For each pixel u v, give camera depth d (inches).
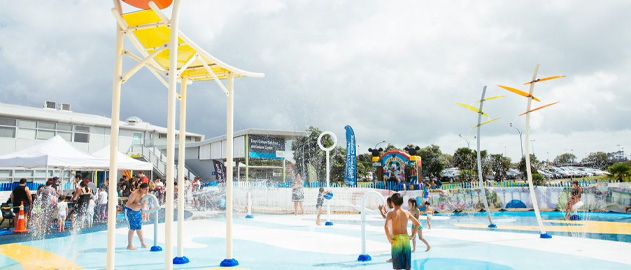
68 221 551.5
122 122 1384.1
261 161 1111.0
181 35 210.7
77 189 519.8
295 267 266.4
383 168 950.4
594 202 703.7
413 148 956.6
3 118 1079.6
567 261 277.7
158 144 1449.3
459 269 255.9
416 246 346.6
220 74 273.7
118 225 523.8
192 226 516.4
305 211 741.9
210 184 866.1
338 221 573.9
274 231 459.5
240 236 420.5
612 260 279.9
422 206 478.0
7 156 536.1
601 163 3161.9
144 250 340.5
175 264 277.6
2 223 537.3
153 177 1142.3
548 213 684.1
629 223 523.5
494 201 748.0
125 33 200.1
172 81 191.8
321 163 1453.0
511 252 314.3
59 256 315.9
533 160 2333.9
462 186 764.0
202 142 1167.6
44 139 1160.2
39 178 1085.1
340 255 309.9
